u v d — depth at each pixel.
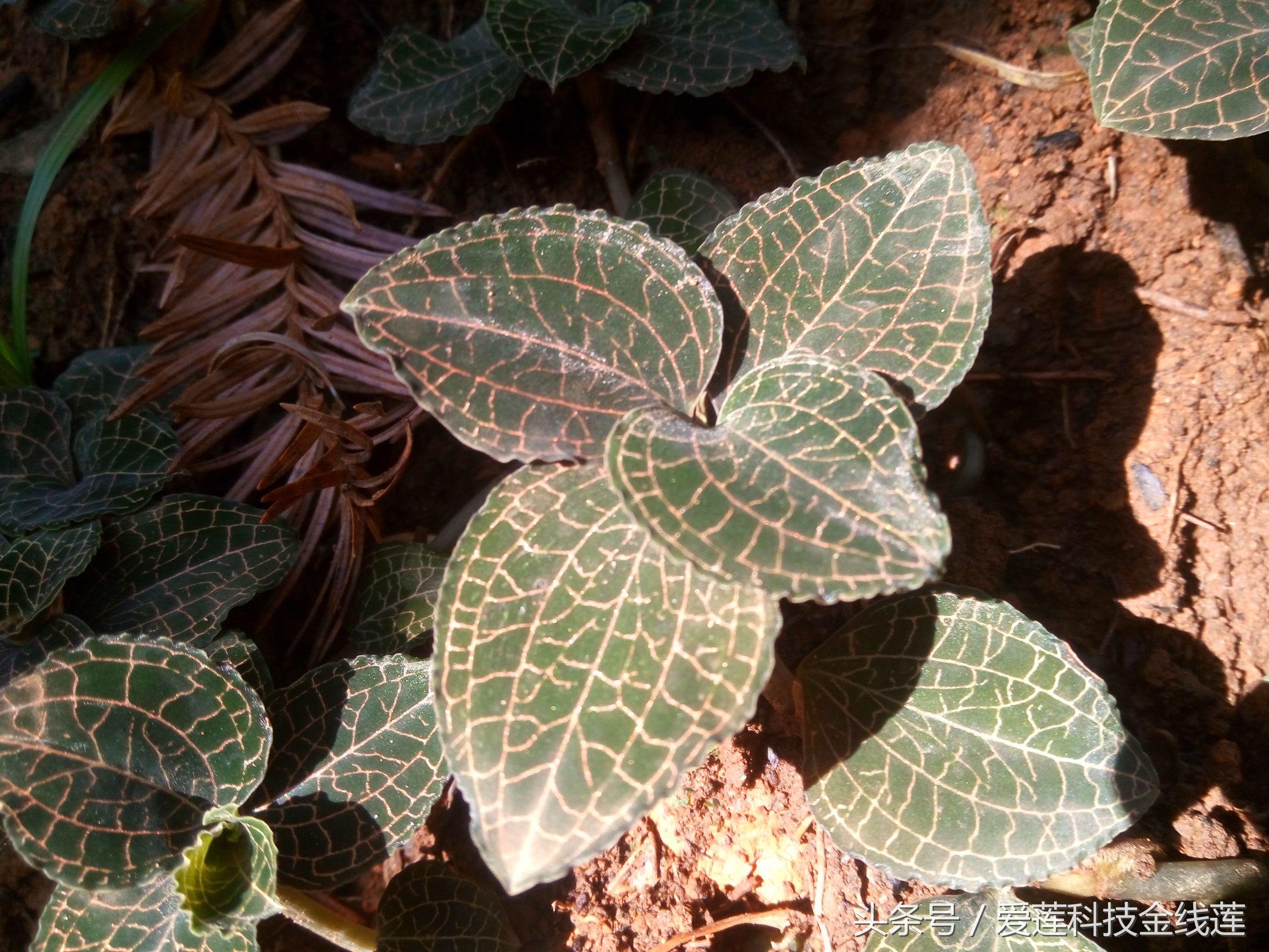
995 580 0.14
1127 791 0.10
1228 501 0.14
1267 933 0.12
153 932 0.10
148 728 0.11
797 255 0.11
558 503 0.10
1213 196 0.15
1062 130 0.15
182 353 0.15
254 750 0.11
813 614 0.14
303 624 0.14
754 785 0.13
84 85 0.17
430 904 0.12
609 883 0.13
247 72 0.16
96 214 0.16
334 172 0.17
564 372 0.10
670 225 0.14
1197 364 0.14
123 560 0.13
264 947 0.13
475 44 0.16
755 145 0.16
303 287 0.15
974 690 0.11
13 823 0.10
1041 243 0.15
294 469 0.14
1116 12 0.12
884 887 0.12
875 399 0.09
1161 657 0.13
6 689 0.10
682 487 0.09
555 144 0.17
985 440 0.15
